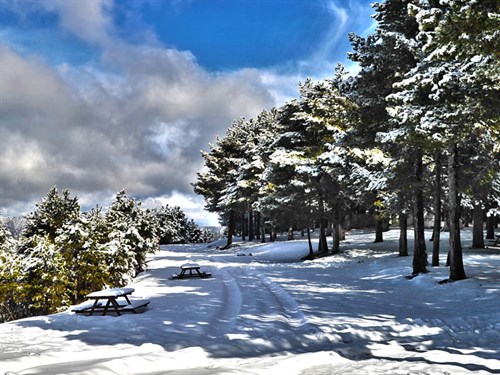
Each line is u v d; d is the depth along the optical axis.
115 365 5.24
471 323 8.98
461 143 16.81
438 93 12.68
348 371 5.71
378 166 27.28
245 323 8.56
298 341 7.42
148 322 8.90
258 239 59.00
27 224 21.12
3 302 15.80
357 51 20.64
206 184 58.56
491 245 30.41
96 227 20.06
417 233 18.39
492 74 10.52
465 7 9.16
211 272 23.08
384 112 19.69
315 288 14.88
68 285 17.78
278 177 34.38
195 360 5.96
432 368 5.86
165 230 70.38
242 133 57.50
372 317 9.52
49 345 6.74
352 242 38.50
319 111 30.42
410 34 19.28
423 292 14.18
